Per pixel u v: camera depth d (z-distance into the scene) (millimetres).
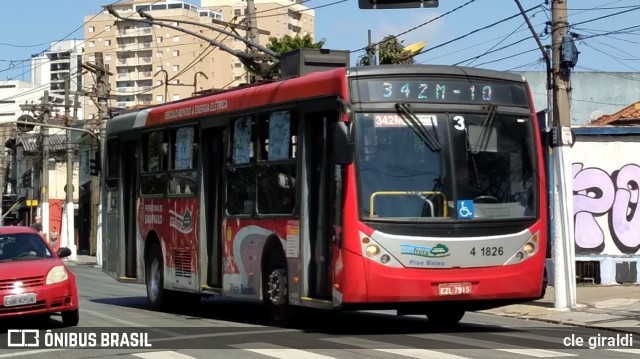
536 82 36312
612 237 23219
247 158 14562
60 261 14641
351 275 11586
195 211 16188
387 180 11734
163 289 17516
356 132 11773
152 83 114375
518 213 12234
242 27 30688
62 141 63750
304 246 12812
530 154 12477
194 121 16438
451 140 12008
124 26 116375
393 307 12156
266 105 14016
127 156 19719
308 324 14312
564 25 17875
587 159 23344
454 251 11766
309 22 120188
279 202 13516
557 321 16219
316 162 12922
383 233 11586
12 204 72250
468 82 12297
